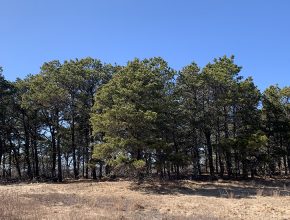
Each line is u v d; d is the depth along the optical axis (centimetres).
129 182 3712
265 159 4341
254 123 4422
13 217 1680
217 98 4266
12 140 5353
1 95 4600
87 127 4566
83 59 4462
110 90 3478
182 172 5206
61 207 2139
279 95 5009
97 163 4272
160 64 3869
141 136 3284
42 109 4647
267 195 3003
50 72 4469
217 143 4322
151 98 3381
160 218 1898
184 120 4169
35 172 5394
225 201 2655
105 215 1908
